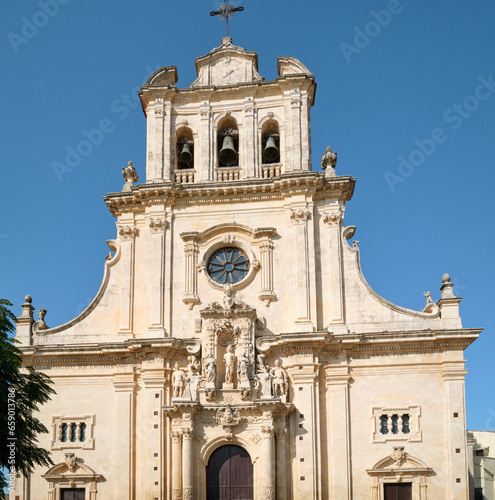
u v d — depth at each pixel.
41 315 53.91
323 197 53.50
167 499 48.62
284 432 48.50
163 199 54.09
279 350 50.53
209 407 48.91
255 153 55.09
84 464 49.78
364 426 48.91
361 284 51.84
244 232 53.38
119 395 50.66
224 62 58.03
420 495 47.31
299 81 55.59
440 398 48.91
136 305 53.00
